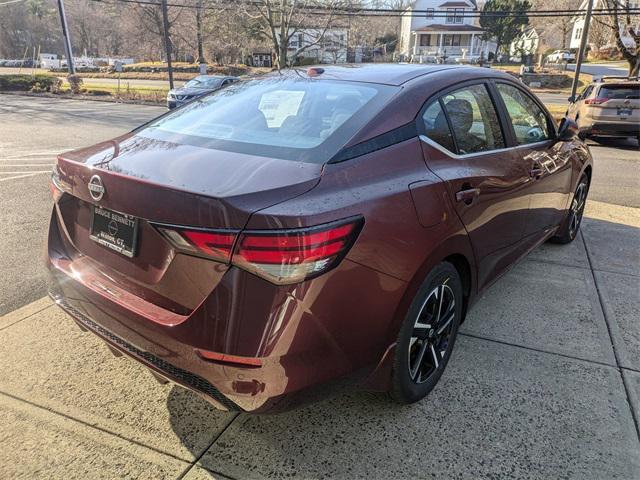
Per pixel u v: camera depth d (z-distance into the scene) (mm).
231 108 2777
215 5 33219
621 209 6219
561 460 2205
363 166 2133
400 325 2174
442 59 52125
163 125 2752
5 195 6316
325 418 2455
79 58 61031
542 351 3020
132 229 2039
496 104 3141
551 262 4391
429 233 2248
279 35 32625
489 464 2186
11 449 2227
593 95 12352
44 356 2900
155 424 2398
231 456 2221
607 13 20469
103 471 2129
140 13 46406
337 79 2801
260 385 1808
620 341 3131
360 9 31641
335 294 1848
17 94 27656
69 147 10484
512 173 3031
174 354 1918
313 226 1756
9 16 73250
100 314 2176
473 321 3369
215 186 1854
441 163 2492
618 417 2465
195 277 1859
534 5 54062
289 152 2174
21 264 4172
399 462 2195
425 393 2559
